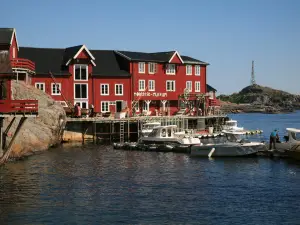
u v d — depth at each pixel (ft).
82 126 225.35
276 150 153.69
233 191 105.91
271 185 111.86
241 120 482.69
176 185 112.47
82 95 245.04
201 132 239.91
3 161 136.05
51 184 113.09
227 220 85.35
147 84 262.67
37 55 246.27
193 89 280.72
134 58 258.78
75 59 241.96
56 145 199.62
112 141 226.17
